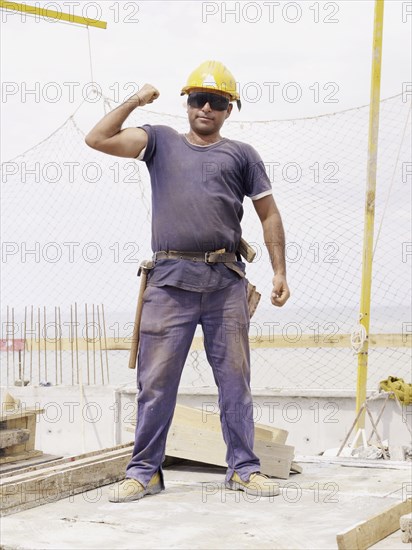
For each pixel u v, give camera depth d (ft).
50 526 12.89
